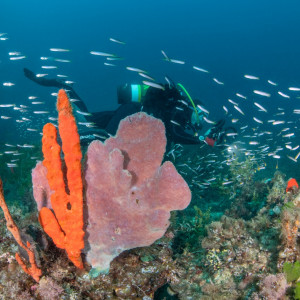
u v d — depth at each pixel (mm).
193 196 8273
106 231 2461
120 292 2670
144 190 2490
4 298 2391
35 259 2324
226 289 2834
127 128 2553
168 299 3061
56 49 6094
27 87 34469
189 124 6480
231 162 8422
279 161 12828
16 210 3568
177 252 3984
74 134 1965
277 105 34375
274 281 2533
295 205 3561
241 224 3953
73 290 2527
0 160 9508
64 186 2098
